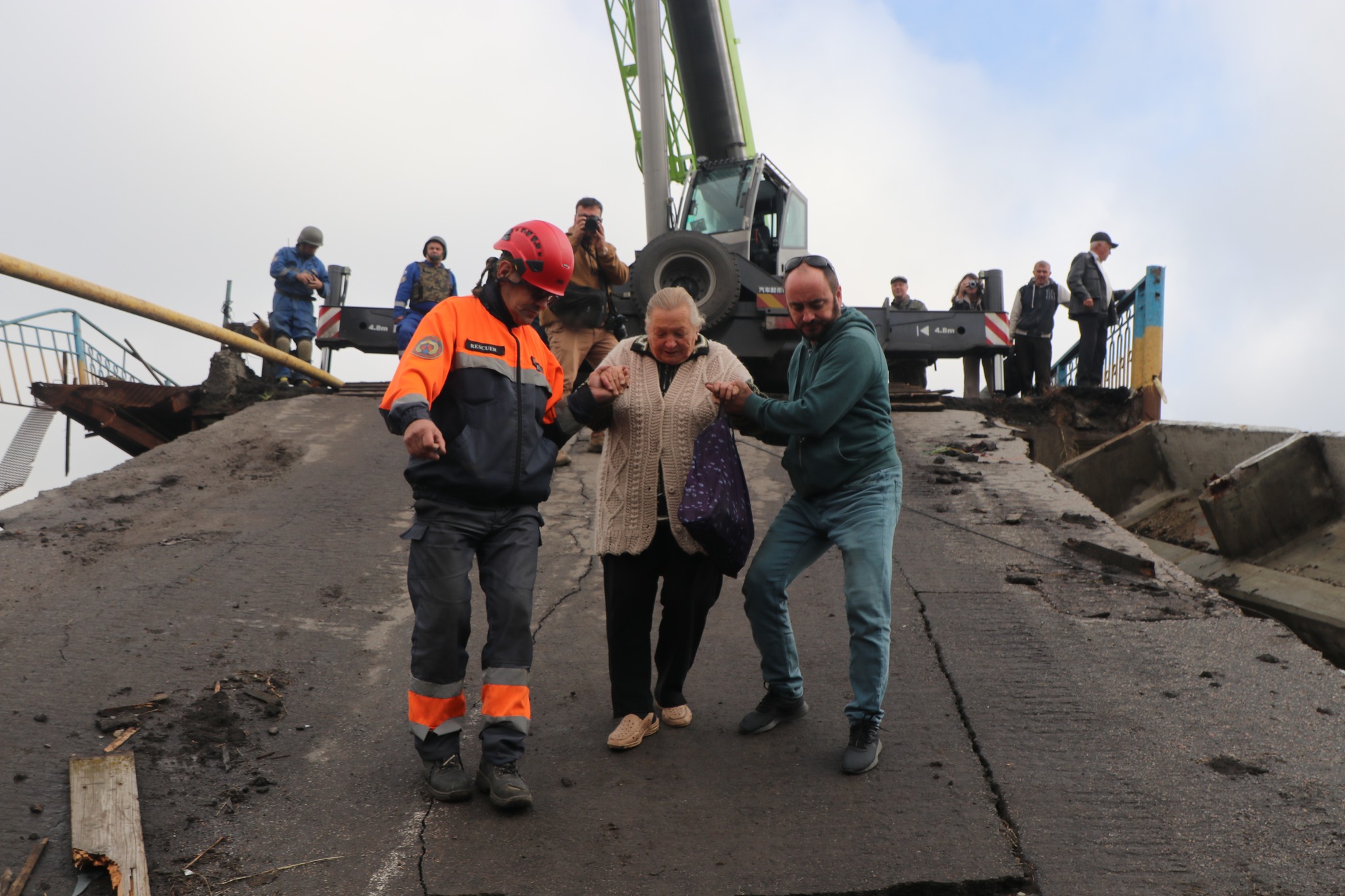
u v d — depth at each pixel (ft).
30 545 17.52
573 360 22.63
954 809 9.74
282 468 23.49
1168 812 9.51
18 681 12.30
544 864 8.91
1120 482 28.99
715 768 10.80
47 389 29.94
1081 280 36.45
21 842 9.10
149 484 21.84
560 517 20.86
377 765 10.94
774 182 38.50
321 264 35.19
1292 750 10.67
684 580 11.10
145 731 11.29
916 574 17.06
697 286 33.27
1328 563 19.81
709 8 44.21
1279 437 22.88
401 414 9.46
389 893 8.54
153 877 8.72
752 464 24.72
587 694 12.90
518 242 10.34
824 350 11.25
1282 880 8.34
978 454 24.93
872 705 10.54
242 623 14.70
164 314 25.22
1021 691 12.50
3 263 19.02
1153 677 12.78
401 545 18.71
